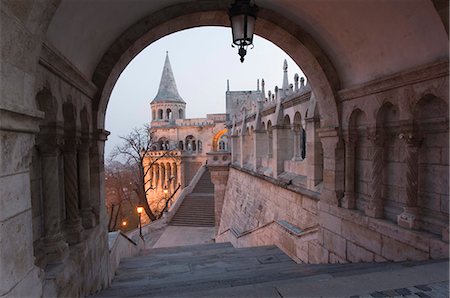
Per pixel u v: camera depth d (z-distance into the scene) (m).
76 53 5.08
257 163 17.20
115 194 48.94
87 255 5.32
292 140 13.57
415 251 5.25
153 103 63.84
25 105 2.70
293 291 3.25
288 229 10.11
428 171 5.36
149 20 6.26
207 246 12.58
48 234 4.27
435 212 5.20
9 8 2.39
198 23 6.96
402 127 5.55
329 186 7.77
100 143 6.52
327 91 7.56
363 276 3.60
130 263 9.02
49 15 2.92
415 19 4.84
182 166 53.53
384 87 5.92
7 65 2.39
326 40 6.98
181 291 5.05
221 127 55.88
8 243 2.45
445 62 4.53
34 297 2.89
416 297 3.07
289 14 6.86
